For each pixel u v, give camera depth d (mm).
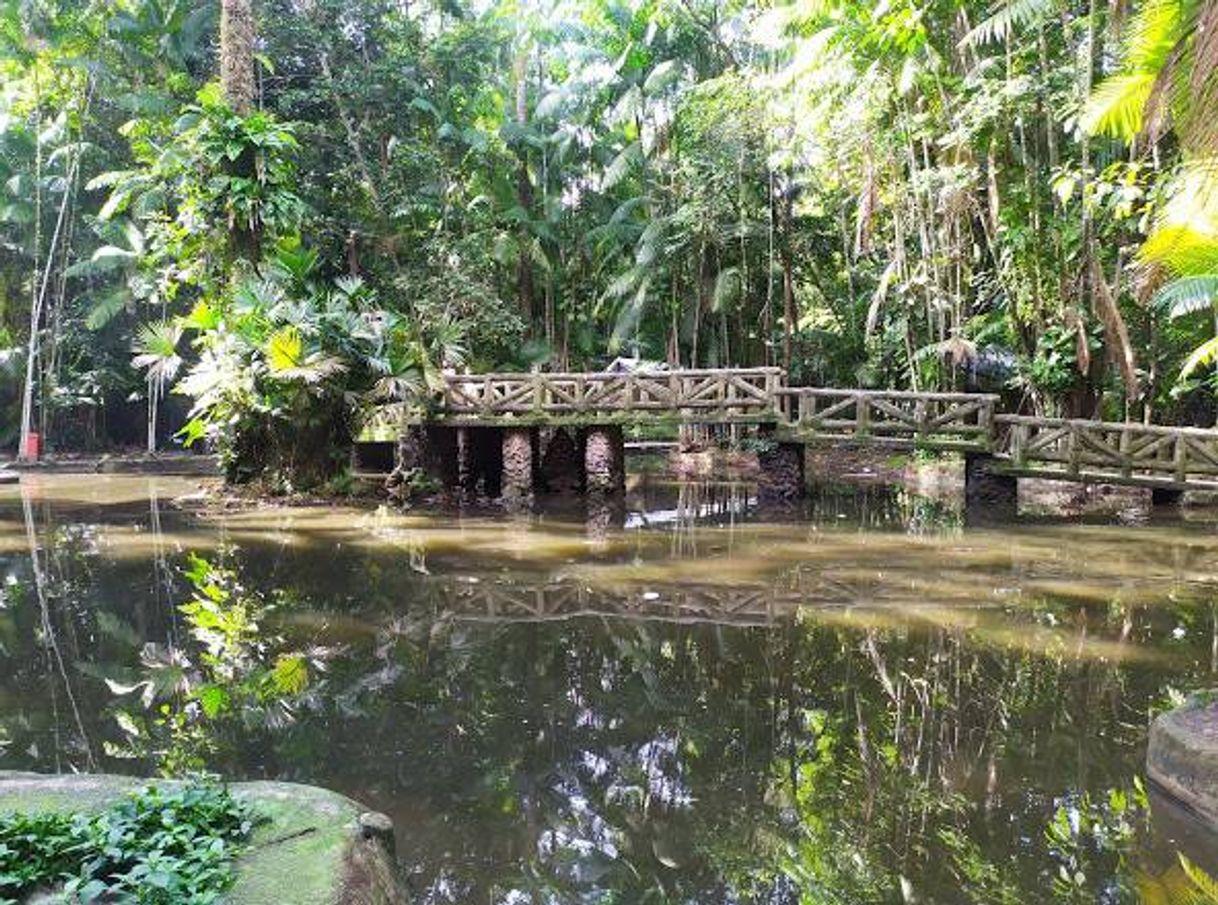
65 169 20094
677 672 5039
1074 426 10641
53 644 5652
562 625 5969
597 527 9797
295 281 12070
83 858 2266
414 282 16656
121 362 21109
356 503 11562
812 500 12023
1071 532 9250
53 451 20797
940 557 7988
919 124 12039
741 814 3438
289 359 10961
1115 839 3186
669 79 17750
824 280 19453
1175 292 7203
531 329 20531
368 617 6188
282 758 3928
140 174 14414
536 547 8594
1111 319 10438
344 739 4141
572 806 3518
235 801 2676
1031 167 11148
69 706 4574
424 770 3822
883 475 15523
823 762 3871
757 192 17266
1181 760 3387
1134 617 5973
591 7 18953
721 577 7277
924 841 3215
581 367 21156
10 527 10125
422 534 9344
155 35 17906
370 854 2613
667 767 3854
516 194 20125
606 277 20547
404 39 17875
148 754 3967
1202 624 5801
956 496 12367
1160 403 12844
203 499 11984
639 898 2902
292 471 11977
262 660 5297
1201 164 5000
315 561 7980
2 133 20078
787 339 17469
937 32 11898
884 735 4145
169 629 5945
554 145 20328
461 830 3332
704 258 18062
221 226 12211
